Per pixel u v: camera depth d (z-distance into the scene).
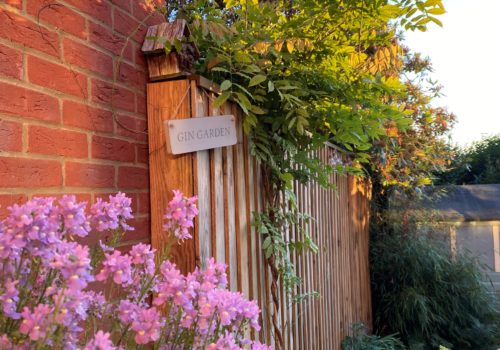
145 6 1.41
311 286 2.85
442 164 5.39
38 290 0.74
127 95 1.30
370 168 5.21
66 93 1.06
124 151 1.28
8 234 0.64
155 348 0.89
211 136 1.47
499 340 4.77
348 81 1.93
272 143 1.97
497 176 10.05
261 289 1.90
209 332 0.89
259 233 1.92
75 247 0.75
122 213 0.95
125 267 0.78
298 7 1.84
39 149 0.97
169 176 1.38
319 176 2.22
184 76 1.42
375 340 4.03
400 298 4.86
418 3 1.59
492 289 5.63
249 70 1.55
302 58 1.80
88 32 1.14
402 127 2.05
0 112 0.88
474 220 5.82
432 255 4.99
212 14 1.81
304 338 2.62
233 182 1.68
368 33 1.92
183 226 1.01
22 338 0.64
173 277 0.83
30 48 0.96
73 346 0.66
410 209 5.34
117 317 0.85
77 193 1.08
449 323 4.85
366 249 5.05
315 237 2.98
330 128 2.02
